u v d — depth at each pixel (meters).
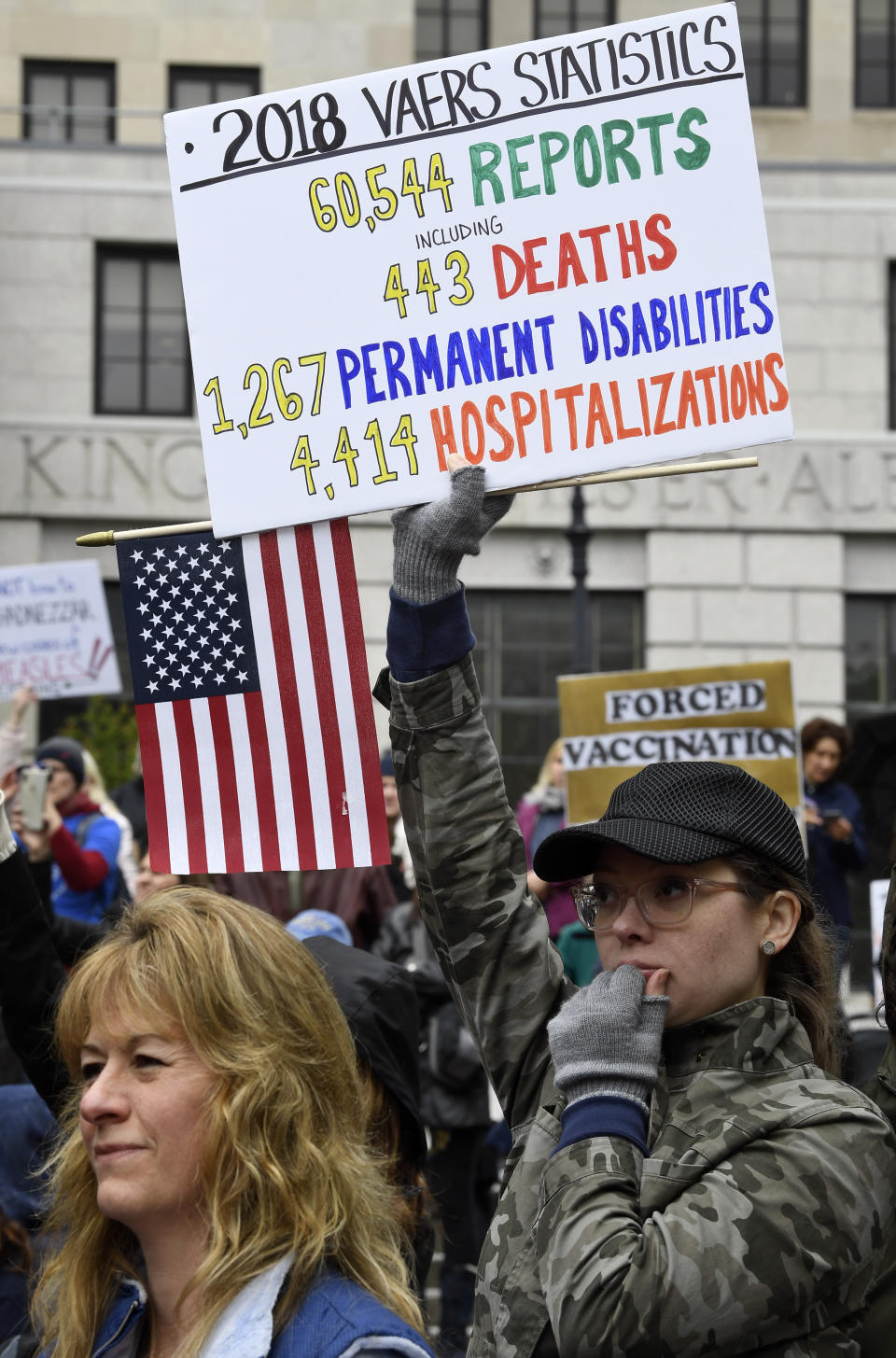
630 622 18.94
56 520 18.58
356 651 3.55
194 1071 2.18
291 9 20.00
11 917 3.58
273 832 3.57
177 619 3.59
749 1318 2.32
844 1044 3.12
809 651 18.64
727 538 18.66
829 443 18.73
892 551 18.94
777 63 20.42
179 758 3.60
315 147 3.47
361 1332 2.04
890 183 19.14
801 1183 2.40
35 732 17.91
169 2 19.97
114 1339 2.29
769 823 2.68
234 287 3.47
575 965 7.78
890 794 14.13
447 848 2.97
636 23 3.43
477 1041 2.98
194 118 3.49
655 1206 2.42
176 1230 2.19
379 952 7.29
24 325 18.77
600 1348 2.29
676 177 3.41
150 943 2.24
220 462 3.46
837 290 18.97
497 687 18.92
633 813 2.66
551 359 3.40
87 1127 2.21
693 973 2.60
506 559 18.83
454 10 20.44
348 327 3.45
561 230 3.42
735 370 3.37
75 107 19.94
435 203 3.45
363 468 3.42
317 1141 2.22
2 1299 4.09
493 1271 2.64
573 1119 2.51
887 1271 2.70
